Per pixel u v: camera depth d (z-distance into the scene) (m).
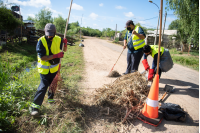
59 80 3.01
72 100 3.27
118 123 2.75
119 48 21.11
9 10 15.75
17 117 2.67
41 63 2.79
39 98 2.70
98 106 3.26
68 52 12.91
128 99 3.24
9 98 3.02
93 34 82.19
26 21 29.97
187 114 3.19
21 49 15.24
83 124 2.68
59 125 2.53
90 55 11.69
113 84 4.00
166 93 4.32
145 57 4.13
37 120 2.64
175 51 21.30
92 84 4.75
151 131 2.62
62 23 37.59
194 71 8.23
